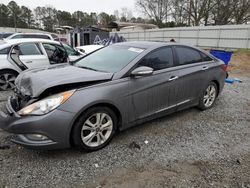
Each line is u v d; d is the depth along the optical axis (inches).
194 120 172.9
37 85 116.8
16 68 239.0
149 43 161.9
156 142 138.7
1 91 238.7
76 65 157.1
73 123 114.3
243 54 648.4
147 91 140.8
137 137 144.0
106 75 128.3
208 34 890.1
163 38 1088.8
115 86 126.5
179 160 121.2
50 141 111.2
